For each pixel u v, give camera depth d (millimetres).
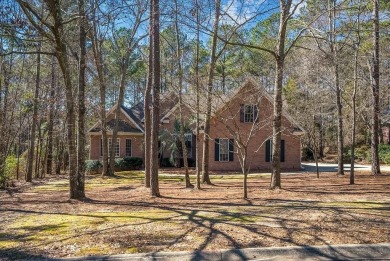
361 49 18422
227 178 19000
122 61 23406
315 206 8820
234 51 25828
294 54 20031
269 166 24656
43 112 22094
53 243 5699
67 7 11656
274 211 8195
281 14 12508
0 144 17219
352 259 5168
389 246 5379
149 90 14164
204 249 5230
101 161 25516
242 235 5992
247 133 23734
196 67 13398
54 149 27578
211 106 13531
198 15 12133
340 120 19312
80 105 10992
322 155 38438
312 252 5246
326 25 16969
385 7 16500
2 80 18281
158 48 11844
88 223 7164
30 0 11062
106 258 4914
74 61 17094
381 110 20719
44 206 9727
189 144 27688
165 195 11773
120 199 10953
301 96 25297
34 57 20406
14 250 5359
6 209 9320
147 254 5027
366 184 14289
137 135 28625
